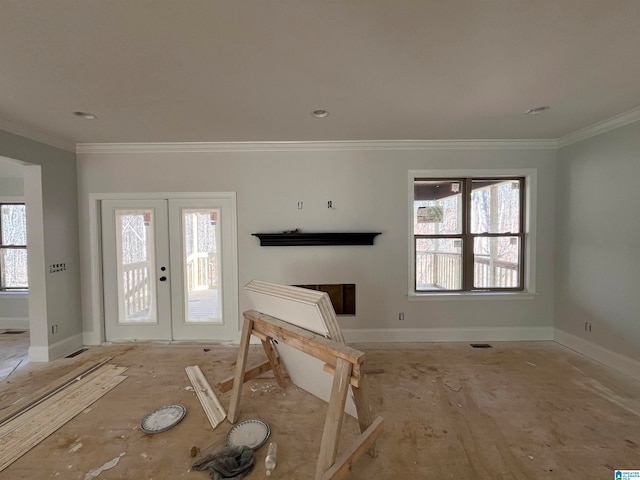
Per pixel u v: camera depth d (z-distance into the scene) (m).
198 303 3.58
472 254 3.62
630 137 2.64
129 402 2.29
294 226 3.51
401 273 3.54
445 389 2.47
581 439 1.87
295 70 1.86
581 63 1.80
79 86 2.02
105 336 3.59
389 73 1.91
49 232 3.11
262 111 2.50
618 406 2.21
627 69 1.87
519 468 1.66
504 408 2.20
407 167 3.48
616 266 2.78
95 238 3.47
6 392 2.47
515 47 1.64
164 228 3.52
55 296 3.16
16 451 1.77
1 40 1.50
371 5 1.31
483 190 3.59
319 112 2.54
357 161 3.47
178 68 1.81
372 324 3.56
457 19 1.41
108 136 3.12
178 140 3.29
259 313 2.12
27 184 3.03
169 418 2.08
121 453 1.76
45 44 1.55
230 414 2.04
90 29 1.43
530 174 3.48
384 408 2.21
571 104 2.41
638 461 1.70
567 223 3.30
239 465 1.64
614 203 2.79
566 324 3.35
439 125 2.90
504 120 2.77
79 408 2.22
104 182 3.45
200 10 1.32
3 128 2.66
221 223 3.52
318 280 3.53
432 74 1.93
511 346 3.38
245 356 2.11
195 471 1.63
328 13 1.36
